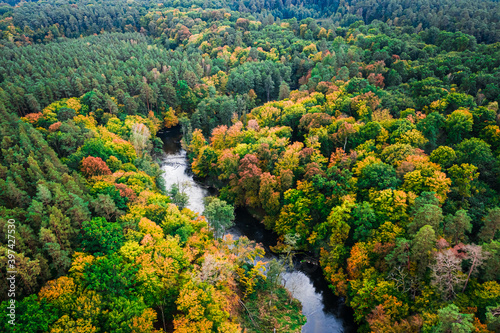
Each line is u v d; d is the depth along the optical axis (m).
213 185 131.38
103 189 88.94
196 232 85.56
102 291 61.03
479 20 192.62
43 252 66.31
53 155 98.88
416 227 72.62
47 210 73.00
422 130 107.94
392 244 74.44
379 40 185.88
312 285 88.19
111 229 72.12
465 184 88.88
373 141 107.31
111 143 119.62
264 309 78.56
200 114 165.50
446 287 63.66
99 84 162.88
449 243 71.06
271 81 188.75
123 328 55.94
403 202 81.75
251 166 106.69
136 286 65.38
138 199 89.50
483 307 60.66
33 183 84.31
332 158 105.88
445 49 177.25
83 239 72.06
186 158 154.38
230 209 87.62
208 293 63.91
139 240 74.56
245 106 170.38
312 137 110.50
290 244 94.25
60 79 159.75
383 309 67.06
